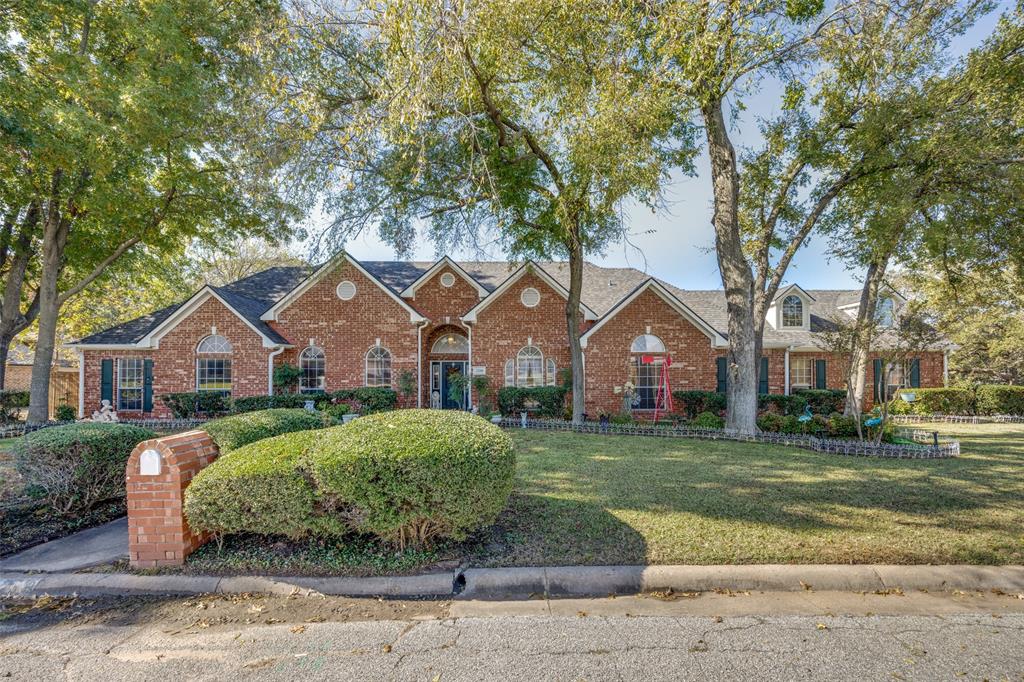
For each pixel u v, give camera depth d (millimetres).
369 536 4453
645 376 17469
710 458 8719
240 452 4359
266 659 2957
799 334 19719
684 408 16703
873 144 11625
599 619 3436
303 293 17500
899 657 2969
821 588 3914
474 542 4492
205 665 2898
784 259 12859
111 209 12977
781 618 3441
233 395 16312
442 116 8922
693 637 3188
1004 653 3016
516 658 2949
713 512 5375
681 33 8516
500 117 11414
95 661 2947
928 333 9766
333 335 17484
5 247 15633
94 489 5578
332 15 9102
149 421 14047
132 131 11703
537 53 9773
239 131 11703
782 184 13398
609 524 4969
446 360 19797
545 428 13211
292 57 10062
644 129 9836
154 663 2926
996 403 18406
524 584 3881
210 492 4031
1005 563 4152
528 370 17906
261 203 13578
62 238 14648
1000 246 12211
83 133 10875
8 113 10789
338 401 16516
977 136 10695
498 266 21828
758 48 9547
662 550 4316
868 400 19297
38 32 11469
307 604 3670
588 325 18203
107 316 26406
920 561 4168
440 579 3865
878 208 11609
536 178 13352
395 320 17594
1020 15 11047
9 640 3193
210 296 16422
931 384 20016
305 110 9438
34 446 5219
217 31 12562
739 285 11703
